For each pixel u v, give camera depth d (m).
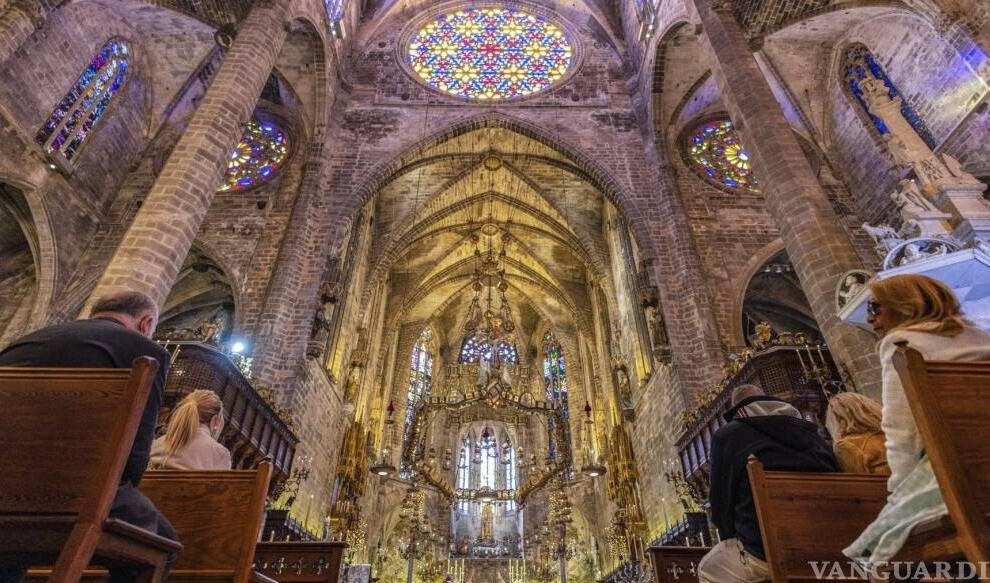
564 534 30.11
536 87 27.44
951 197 12.16
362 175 23.31
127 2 21.34
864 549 2.79
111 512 2.65
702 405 15.60
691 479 16.36
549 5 30.06
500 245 34.81
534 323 43.00
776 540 3.28
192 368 12.50
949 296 2.80
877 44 20.78
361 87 26.41
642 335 22.81
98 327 3.05
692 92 24.36
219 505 3.93
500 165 28.33
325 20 23.11
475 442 43.16
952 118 17.66
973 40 15.29
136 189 22.03
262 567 7.65
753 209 22.81
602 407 32.03
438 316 42.59
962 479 2.11
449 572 33.22
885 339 2.77
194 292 25.47
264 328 18.36
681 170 23.98
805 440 3.78
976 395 2.29
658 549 7.45
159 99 23.97
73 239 19.66
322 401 20.59
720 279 20.83
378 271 28.23
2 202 18.92
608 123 25.42
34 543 2.40
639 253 21.92
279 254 20.27
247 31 16.08
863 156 21.55
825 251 10.93
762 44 20.69
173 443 4.66
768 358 12.83
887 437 2.64
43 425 2.55
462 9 30.02
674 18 21.66
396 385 36.28
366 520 28.38
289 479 17.00
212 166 13.09
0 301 19.97
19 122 17.52
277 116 25.34
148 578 2.88
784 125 13.39
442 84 27.56
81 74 19.91
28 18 16.12
